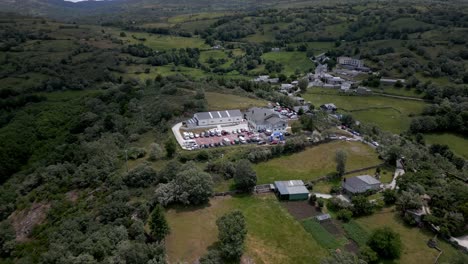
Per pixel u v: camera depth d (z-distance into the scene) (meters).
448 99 181.38
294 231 75.75
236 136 124.12
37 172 118.12
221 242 66.19
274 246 70.62
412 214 78.31
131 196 86.19
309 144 116.31
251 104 157.38
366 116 178.25
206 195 84.50
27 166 140.12
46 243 76.94
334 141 120.12
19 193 110.50
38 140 153.88
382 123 169.50
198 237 71.75
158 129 128.12
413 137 150.50
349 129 136.62
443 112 164.00
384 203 84.19
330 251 69.12
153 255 61.62
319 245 71.31
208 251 66.81
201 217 79.25
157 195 83.12
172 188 84.31
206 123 133.12
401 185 87.31
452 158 127.44
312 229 76.31
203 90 168.50
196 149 111.56
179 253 66.62
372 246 68.44
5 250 82.62
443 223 73.50
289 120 143.25
